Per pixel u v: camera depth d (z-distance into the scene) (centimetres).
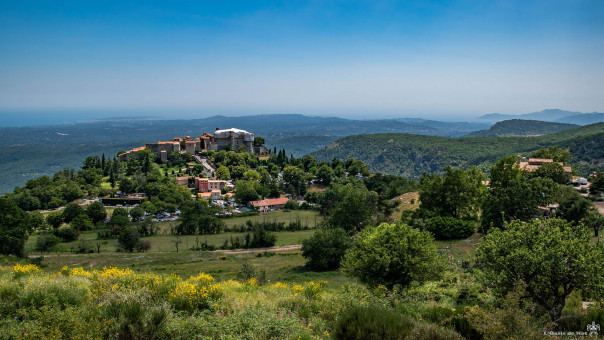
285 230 9262
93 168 16125
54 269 4988
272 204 12669
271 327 1102
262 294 1744
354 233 6994
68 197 12850
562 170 7025
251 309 1245
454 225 5047
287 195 14550
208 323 1098
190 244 7719
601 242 1714
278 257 6228
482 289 2050
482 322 1102
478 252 1847
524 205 4438
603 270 1539
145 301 1134
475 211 5931
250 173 15612
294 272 4841
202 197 13525
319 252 4916
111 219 10125
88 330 877
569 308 1642
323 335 1128
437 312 1294
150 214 11512
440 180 5931
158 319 1015
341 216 6912
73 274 1961
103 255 6278
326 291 2052
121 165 15962
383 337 1009
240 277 2972
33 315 976
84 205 11619
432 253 2789
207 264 5572
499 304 1576
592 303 1792
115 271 1669
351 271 3117
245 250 7031
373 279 2734
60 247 7194
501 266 1692
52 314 927
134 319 977
